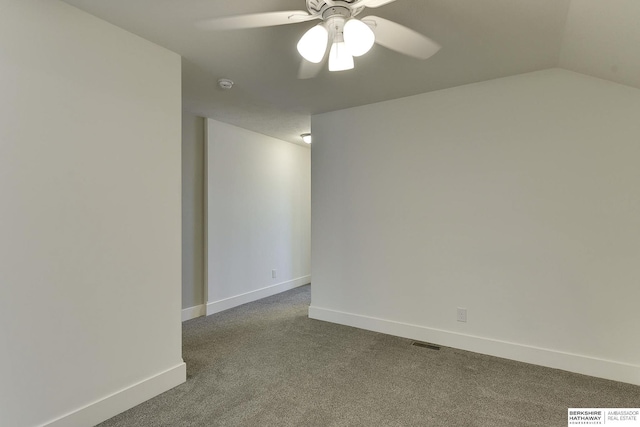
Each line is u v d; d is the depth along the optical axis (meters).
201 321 3.68
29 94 1.62
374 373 2.43
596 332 2.37
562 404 2.02
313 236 3.75
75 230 1.78
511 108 2.67
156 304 2.17
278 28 2.01
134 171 2.06
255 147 4.66
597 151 2.38
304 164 5.64
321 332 3.29
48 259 1.67
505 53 2.29
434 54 2.31
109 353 1.92
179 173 2.34
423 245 3.06
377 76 2.68
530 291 2.60
